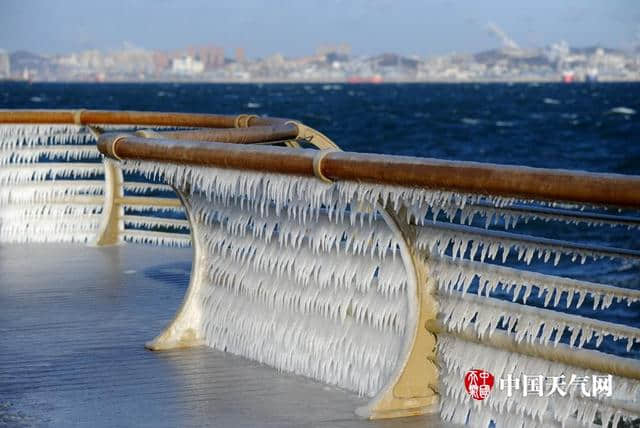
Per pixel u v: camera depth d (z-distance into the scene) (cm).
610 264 1348
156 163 557
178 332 637
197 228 634
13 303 777
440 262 483
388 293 508
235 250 606
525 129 6838
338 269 530
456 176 403
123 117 906
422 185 417
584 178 366
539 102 13038
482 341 463
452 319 476
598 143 5391
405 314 500
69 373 587
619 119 7981
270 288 579
